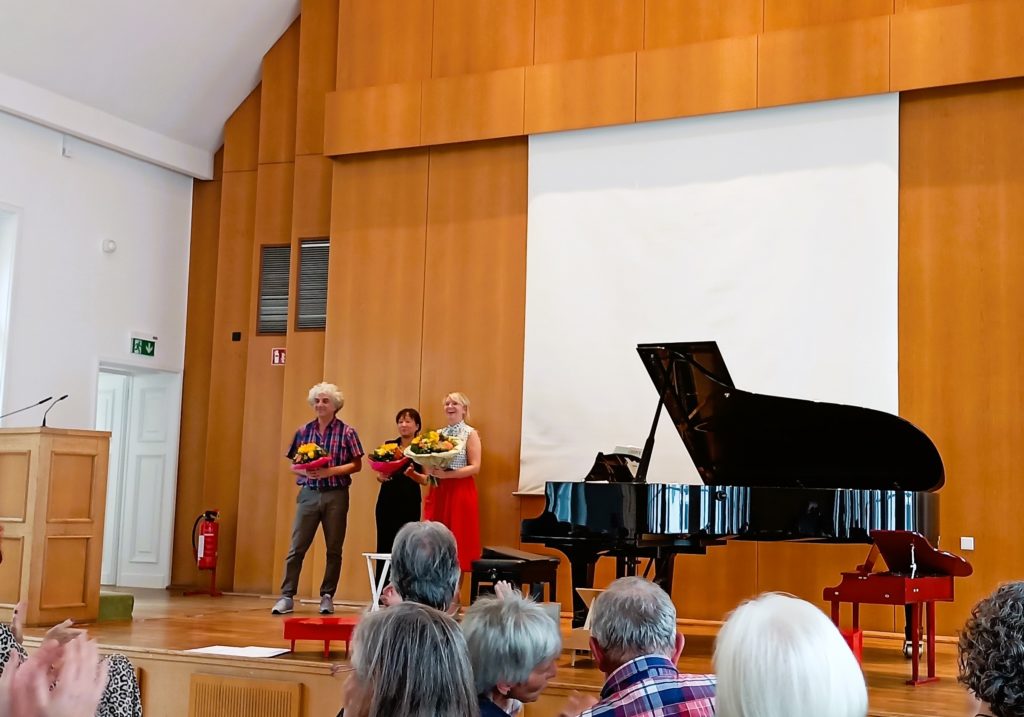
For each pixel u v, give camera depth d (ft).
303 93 29.58
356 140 27.50
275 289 29.99
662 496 16.75
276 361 29.63
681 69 24.25
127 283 29.99
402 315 26.91
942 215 22.08
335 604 26.20
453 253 26.58
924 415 21.84
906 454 17.85
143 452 31.65
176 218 31.71
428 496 23.18
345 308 27.50
